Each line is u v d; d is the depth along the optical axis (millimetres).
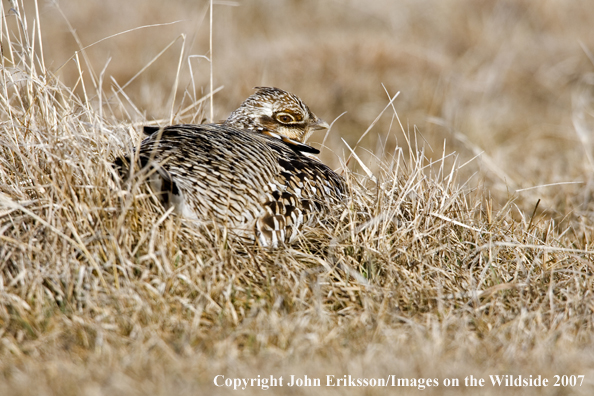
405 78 30672
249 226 12531
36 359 9789
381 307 11219
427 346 10008
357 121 28203
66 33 36656
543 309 11656
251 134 14570
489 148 25031
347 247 12945
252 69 30531
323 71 30672
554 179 20422
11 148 12891
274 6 42375
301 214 13109
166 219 12164
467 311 11594
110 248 11547
